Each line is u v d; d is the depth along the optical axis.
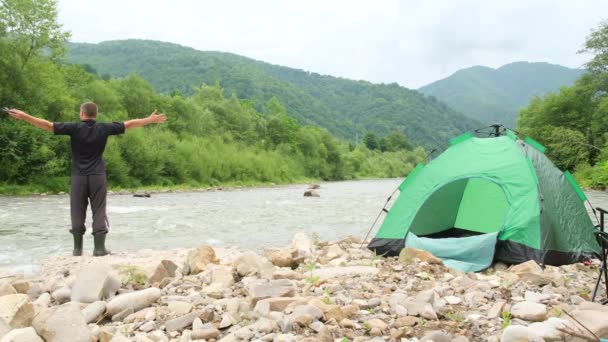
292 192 39.81
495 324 4.20
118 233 13.16
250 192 39.69
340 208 22.20
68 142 35.25
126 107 52.59
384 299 4.89
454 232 9.73
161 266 6.27
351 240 9.91
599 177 39.94
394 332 3.97
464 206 9.61
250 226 14.90
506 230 7.65
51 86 34.78
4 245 11.07
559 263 7.50
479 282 5.64
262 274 6.20
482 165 8.48
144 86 55.66
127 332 4.18
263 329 3.97
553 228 7.61
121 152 40.53
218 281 5.82
